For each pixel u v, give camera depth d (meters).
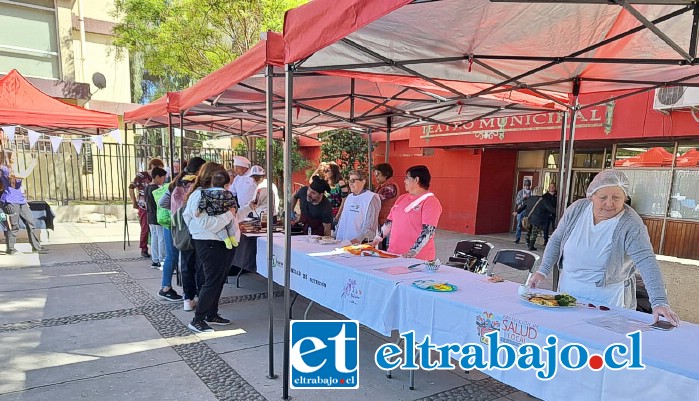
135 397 2.87
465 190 11.37
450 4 2.48
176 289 5.37
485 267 4.18
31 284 5.50
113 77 15.81
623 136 7.31
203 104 6.07
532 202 9.21
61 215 11.26
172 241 4.84
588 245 2.54
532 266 3.62
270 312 3.17
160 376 3.17
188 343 3.79
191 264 4.56
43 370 3.22
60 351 3.55
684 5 2.36
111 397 2.87
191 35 10.18
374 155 13.97
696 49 2.63
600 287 2.52
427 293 2.62
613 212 2.42
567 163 4.76
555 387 1.99
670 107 6.47
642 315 2.23
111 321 4.27
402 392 3.05
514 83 3.88
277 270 4.31
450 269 3.30
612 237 2.43
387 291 2.89
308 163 15.09
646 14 2.62
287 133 2.91
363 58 3.48
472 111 5.68
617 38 2.71
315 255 3.78
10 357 3.42
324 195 5.46
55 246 8.17
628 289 2.60
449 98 4.81
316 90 5.25
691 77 3.43
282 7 9.36
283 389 2.89
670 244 7.83
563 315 2.22
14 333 3.90
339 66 2.98
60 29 12.07
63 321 4.23
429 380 3.24
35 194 11.41
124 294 5.15
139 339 3.85
